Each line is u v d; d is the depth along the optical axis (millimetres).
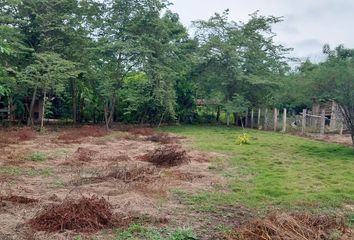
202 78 27109
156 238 5434
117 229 5824
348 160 13070
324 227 5848
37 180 9047
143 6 22766
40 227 5715
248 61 26922
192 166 11328
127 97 24297
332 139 19375
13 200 7031
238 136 19656
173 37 26594
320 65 16906
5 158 11625
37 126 21859
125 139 18078
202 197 7852
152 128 24172
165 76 22953
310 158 13414
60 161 11578
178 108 27578
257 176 10195
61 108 26156
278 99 24047
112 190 8078
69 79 23031
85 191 7977
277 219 5930
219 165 11648
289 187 8914
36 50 22047
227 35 27359
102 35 23281
